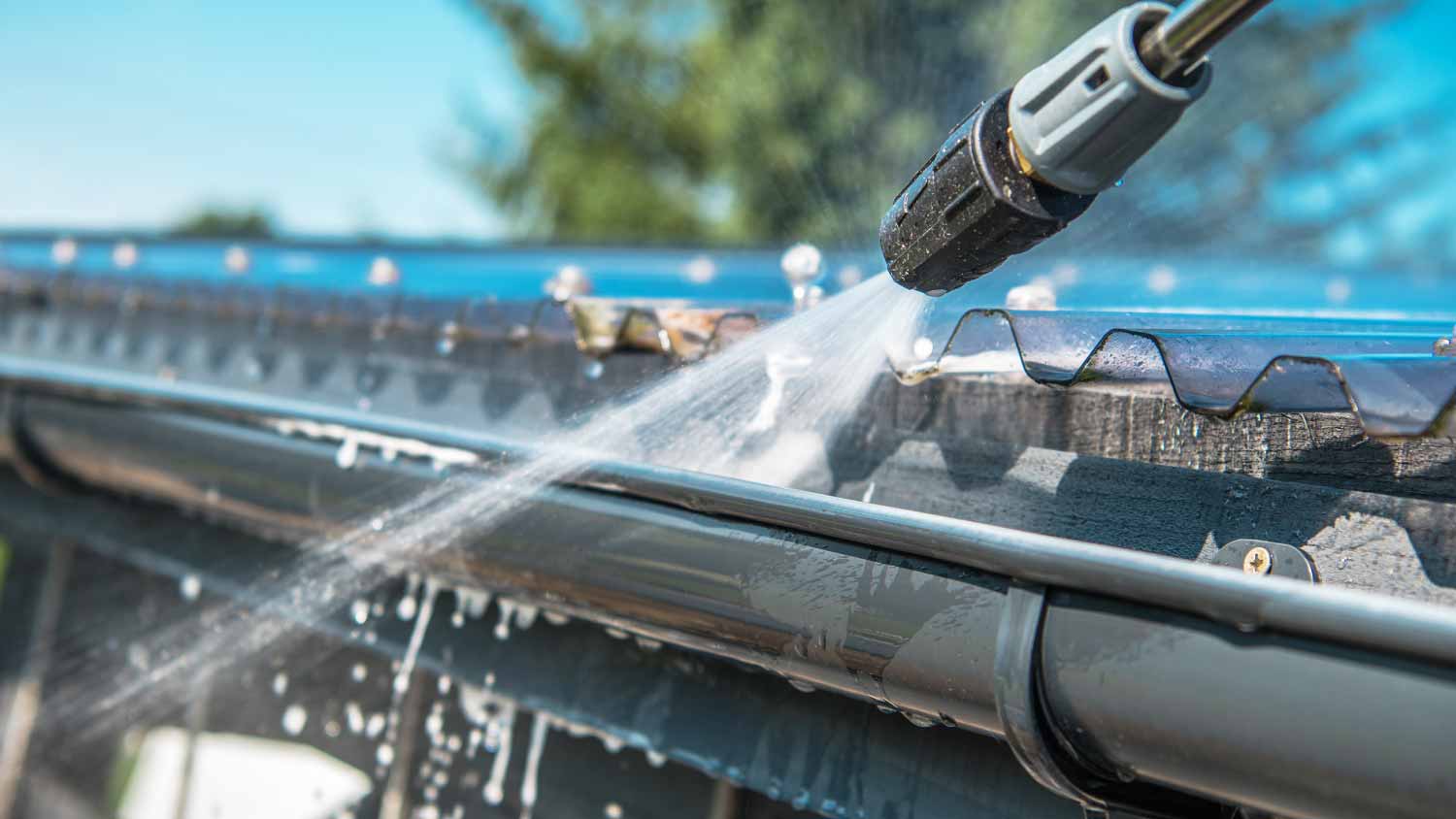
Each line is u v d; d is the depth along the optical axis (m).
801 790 1.54
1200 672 0.97
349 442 1.88
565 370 2.06
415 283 3.22
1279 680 0.92
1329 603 0.87
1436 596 1.14
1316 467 1.29
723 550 1.35
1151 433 1.42
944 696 1.17
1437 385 1.05
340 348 2.52
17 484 3.36
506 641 1.97
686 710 1.70
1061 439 1.50
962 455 1.58
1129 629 1.02
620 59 17.88
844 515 1.20
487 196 19.75
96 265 3.88
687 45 17.08
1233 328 1.40
